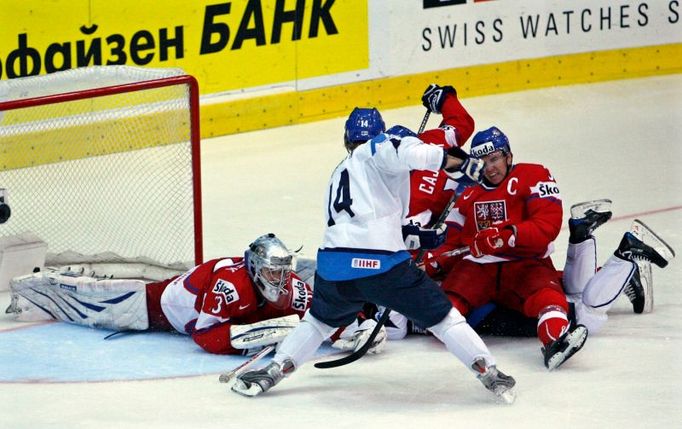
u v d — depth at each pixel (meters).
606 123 28.89
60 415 13.27
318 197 23.38
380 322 13.88
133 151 20.00
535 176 15.46
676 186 23.66
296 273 17.06
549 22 31.58
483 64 30.95
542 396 13.66
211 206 22.84
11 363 15.02
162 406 13.52
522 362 14.86
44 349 15.54
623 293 16.80
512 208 15.54
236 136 27.80
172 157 18.89
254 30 27.67
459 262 15.86
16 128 19.88
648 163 25.47
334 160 26.05
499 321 15.82
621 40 32.50
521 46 31.36
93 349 15.51
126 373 14.61
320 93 28.89
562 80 32.03
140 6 25.86
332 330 13.89
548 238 15.13
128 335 16.06
